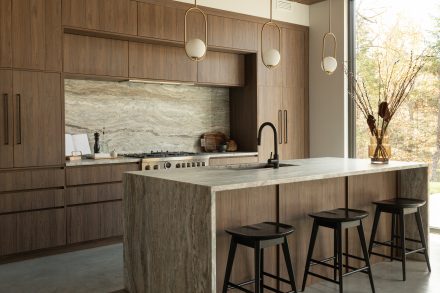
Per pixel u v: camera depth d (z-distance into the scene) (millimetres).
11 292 3365
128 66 5102
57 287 3471
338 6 6395
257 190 3121
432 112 5375
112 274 3789
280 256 3297
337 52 6430
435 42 5367
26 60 4238
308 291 3338
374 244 4090
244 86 6309
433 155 5367
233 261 2938
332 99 6516
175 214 2746
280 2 6414
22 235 4184
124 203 3297
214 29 5645
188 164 5332
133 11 4934
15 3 4160
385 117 4027
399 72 5762
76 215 4504
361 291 3332
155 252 2957
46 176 4328
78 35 4723
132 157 5055
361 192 3943
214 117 6438
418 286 3439
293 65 6598
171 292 2811
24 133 4230
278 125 6406
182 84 5879
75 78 5070
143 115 5715
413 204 3662
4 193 4102
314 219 3240
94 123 5289
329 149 6582
